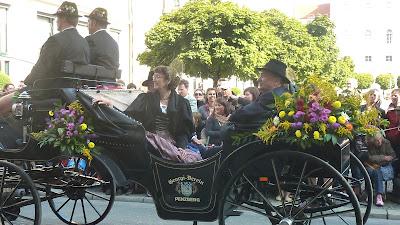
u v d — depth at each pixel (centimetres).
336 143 481
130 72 2945
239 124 524
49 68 589
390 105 969
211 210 537
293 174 516
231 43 3086
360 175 732
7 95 622
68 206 870
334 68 4744
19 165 641
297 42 4094
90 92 580
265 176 509
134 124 555
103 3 2597
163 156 563
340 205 531
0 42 1991
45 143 564
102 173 566
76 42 604
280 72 547
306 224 538
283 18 4103
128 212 829
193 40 2998
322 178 563
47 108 582
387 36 8931
